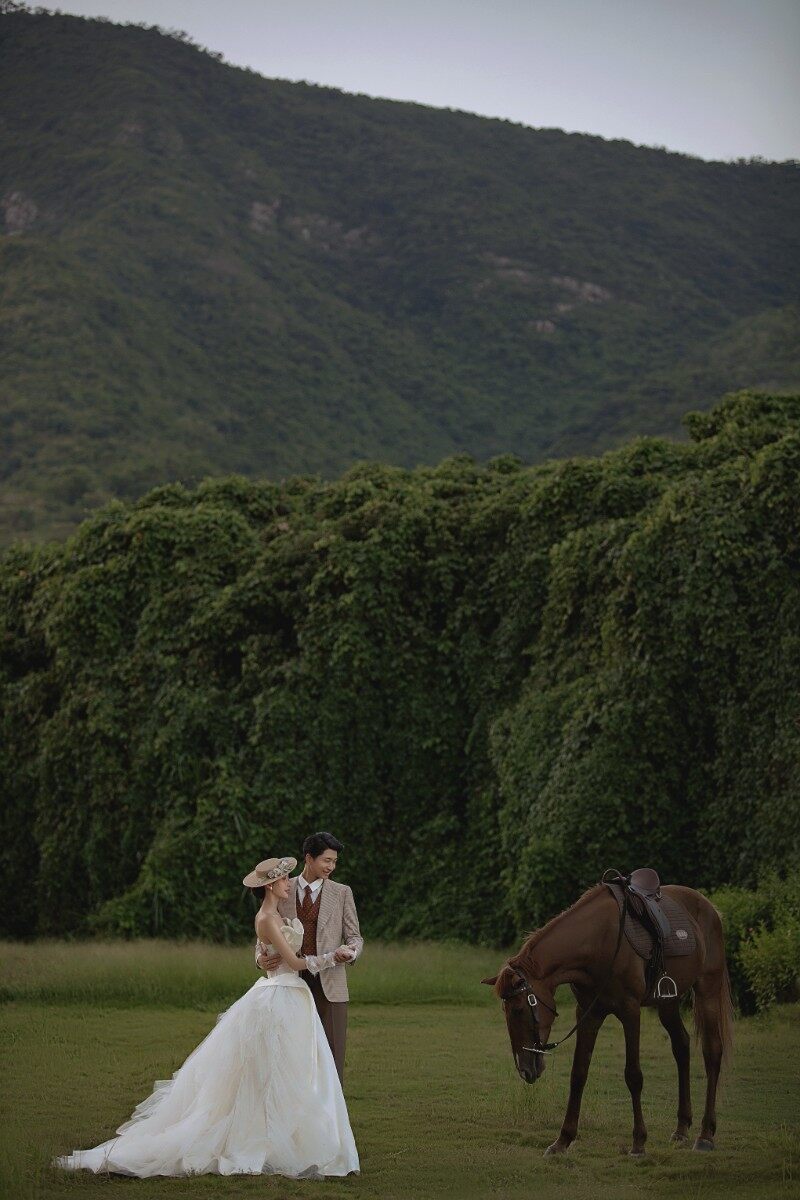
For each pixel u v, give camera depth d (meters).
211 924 20.94
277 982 7.43
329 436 105.81
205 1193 6.61
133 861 23.14
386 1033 12.51
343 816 21.89
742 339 114.81
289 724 22.05
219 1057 7.32
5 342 102.38
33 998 14.59
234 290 126.25
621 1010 7.73
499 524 22.56
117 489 83.81
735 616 18.31
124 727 23.67
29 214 146.62
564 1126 7.73
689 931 8.03
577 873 18.41
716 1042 8.08
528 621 21.52
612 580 19.95
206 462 89.88
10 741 25.94
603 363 123.44
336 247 151.50
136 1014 13.61
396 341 126.56
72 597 24.47
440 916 20.77
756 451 20.95
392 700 22.30
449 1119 8.67
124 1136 7.34
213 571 24.02
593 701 19.23
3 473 87.31
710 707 18.48
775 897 14.44
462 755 22.12
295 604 23.16
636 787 18.62
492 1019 13.57
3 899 25.53
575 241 146.88
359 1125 8.49
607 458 22.05
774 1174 7.01
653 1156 7.49
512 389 118.31
